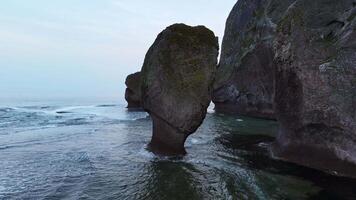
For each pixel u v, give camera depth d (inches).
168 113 730.2
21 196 462.9
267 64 1646.2
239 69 1930.4
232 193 493.7
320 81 628.1
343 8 794.8
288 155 704.4
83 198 462.3
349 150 572.4
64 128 1144.2
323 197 474.6
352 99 574.6
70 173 582.9
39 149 780.6
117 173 592.1
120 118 1600.6
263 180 557.6
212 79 749.9
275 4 1745.8
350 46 610.9
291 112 692.1
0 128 1082.1
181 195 483.8
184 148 775.1
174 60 743.1
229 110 2081.7
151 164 661.3
